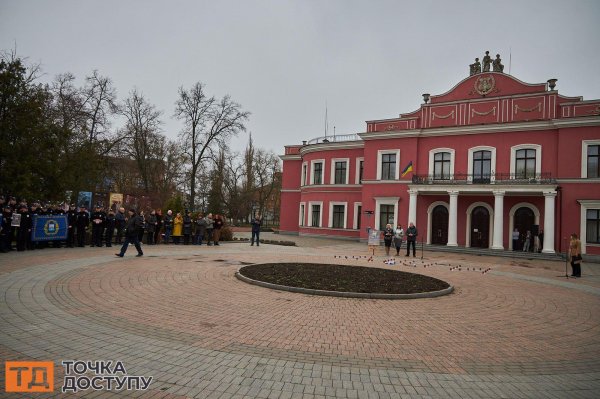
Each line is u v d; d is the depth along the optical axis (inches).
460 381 185.0
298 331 252.5
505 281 543.8
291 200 1797.5
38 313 262.1
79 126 1082.1
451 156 1215.6
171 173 1660.9
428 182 1189.1
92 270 441.1
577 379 195.6
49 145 706.8
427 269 641.0
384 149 1325.0
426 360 211.6
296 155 1792.6
